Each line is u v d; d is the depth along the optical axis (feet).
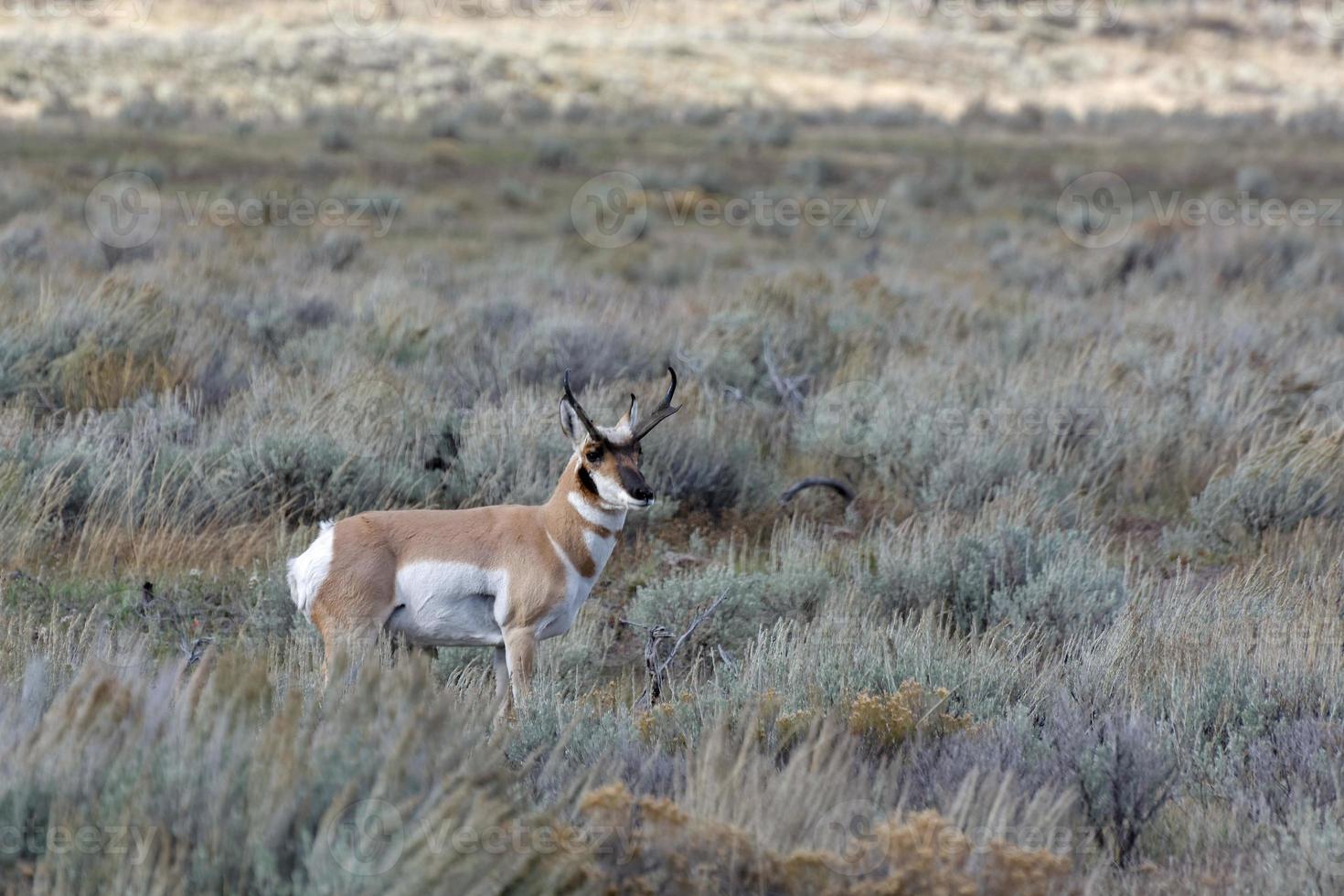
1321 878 60.29
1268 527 133.39
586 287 263.08
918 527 123.95
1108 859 64.34
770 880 53.88
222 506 118.93
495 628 86.48
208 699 57.47
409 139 546.67
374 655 75.31
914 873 53.98
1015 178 538.06
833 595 106.32
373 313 200.03
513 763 69.05
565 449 133.69
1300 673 87.61
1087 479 148.87
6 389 138.00
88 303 163.02
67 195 360.07
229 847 49.39
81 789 51.88
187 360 155.63
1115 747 71.41
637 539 127.85
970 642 96.32
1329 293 275.39
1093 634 100.58
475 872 48.34
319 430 129.18
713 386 172.76
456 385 163.63
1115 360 181.88
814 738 72.13
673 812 55.21
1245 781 75.15
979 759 70.18
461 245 345.10
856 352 188.24
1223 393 169.37
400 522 85.81
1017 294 262.88
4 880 48.11
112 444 122.42
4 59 633.20
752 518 137.80
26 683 64.54
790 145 608.19
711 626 103.60
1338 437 135.54
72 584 102.47
